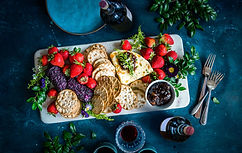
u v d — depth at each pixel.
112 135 0.71
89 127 0.71
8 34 0.74
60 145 0.71
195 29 0.71
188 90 0.69
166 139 0.70
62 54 0.67
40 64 0.69
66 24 0.70
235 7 0.70
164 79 0.66
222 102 0.71
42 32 0.73
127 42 0.66
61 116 0.70
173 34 0.69
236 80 0.70
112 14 0.59
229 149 0.70
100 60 0.67
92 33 0.71
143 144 0.64
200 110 0.69
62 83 0.66
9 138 0.74
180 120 0.66
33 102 0.67
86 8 0.69
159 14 0.71
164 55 0.67
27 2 0.73
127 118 0.71
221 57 0.71
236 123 0.70
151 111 0.71
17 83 0.73
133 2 0.71
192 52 0.67
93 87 0.66
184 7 0.69
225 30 0.71
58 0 0.69
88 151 0.72
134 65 0.66
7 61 0.74
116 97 0.66
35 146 0.73
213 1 0.71
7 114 0.73
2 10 0.74
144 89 0.67
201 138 0.71
